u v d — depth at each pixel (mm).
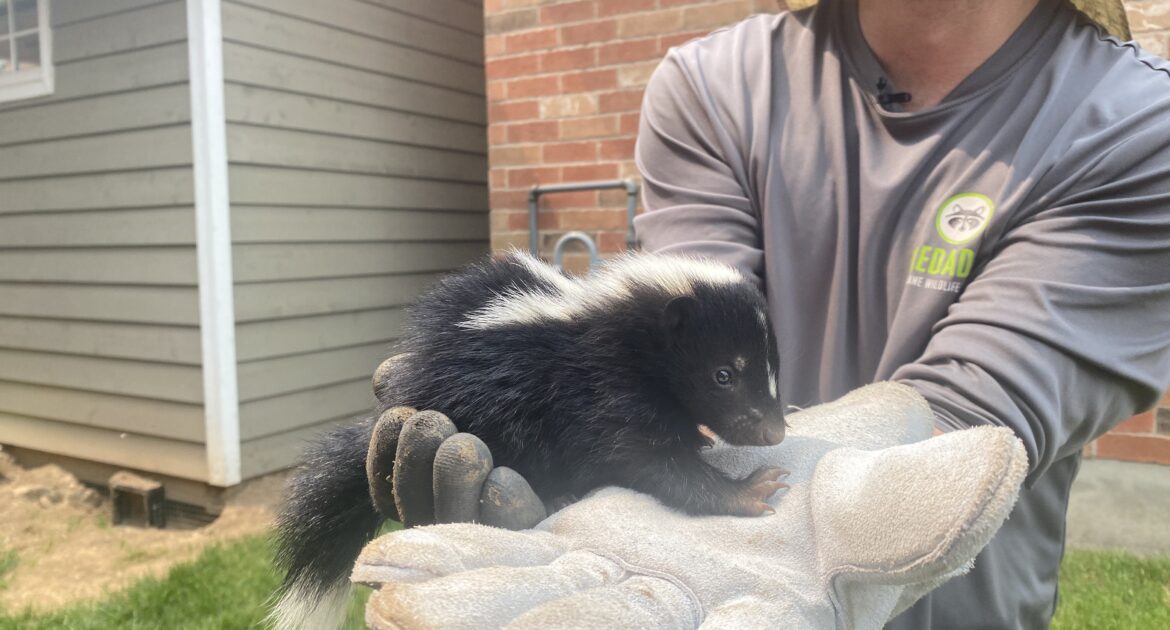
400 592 361
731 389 701
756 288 755
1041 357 574
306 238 2496
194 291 2299
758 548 445
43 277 2625
